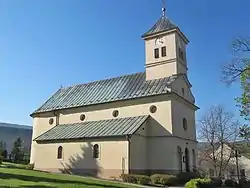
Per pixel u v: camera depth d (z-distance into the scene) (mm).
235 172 68938
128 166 32219
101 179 30719
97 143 35469
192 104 41562
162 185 30203
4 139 97500
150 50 41562
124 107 38938
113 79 45250
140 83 40656
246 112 25078
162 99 36469
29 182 19750
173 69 39094
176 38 40281
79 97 45531
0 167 34312
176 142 35562
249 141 38125
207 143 65312
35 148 41688
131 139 33312
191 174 34719
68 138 38062
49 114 46406
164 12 43156
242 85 24859
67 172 37188
